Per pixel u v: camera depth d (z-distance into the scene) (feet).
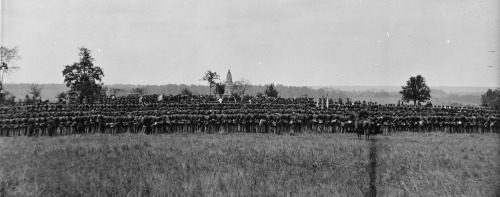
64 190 77.20
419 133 180.34
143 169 93.86
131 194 74.54
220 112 175.63
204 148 122.83
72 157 107.96
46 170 92.79
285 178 87.10
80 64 272.10
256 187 79.92
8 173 89.40
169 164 99.40
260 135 162.30
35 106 195.83
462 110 219.20
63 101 237.66
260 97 278.46
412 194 77.87
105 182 81.66
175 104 208.23
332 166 99.04
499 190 78.79
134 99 248.11
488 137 165.78
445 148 129.49
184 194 74.74
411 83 302.25
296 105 214.69
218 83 322.55
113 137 151.53
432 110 218.79
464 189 80.94
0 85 239.71
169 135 159.84
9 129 157.99
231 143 134.41
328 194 76.74
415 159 108.68
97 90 278.46
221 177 85.76
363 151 117.70
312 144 132.87
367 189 79.97
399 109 219.20
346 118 173.17
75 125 160.86
